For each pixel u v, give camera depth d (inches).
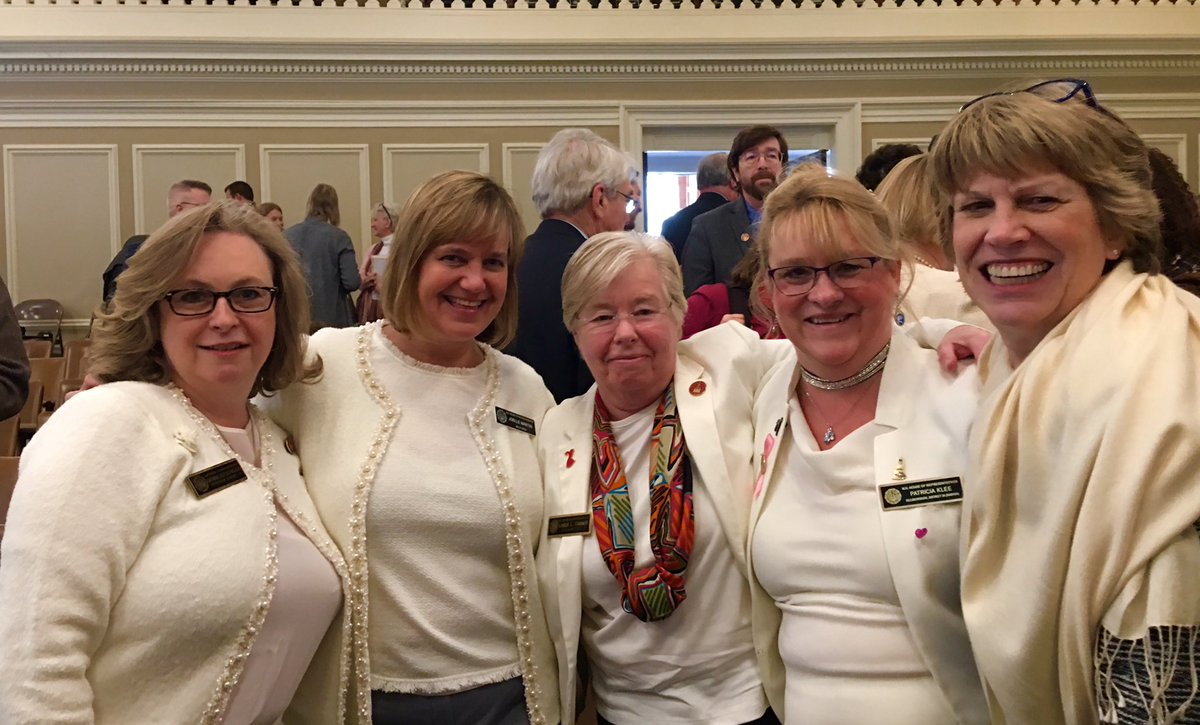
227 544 54.9
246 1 278.2
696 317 100.7
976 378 58.7
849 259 60.0
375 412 65.7
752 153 121.3
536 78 289.7
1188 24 292.5
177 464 55.3
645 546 64.9
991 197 50.1
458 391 68.6
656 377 67.8
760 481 64.3
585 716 76.5
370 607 62.5
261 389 64.4
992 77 296.7
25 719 46.9
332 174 289.4
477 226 64.5
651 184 314.8
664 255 68.2
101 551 50.6
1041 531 45.6
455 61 285.6
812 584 59.7
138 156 284.4
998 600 48.3
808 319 61.3
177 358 57.5
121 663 51.9
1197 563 40.0
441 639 62.7
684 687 64.3
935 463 57.5
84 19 273.4
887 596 57.1
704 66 291.6
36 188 283.3
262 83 284.8
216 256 57.4
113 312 57.6
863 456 60.0
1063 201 48.5
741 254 121.8
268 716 56.9
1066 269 48.7
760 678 63.8
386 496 62.7
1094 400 43.5
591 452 69.3
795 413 64.3
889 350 62.5
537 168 97.7
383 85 287.9
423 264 65.1
